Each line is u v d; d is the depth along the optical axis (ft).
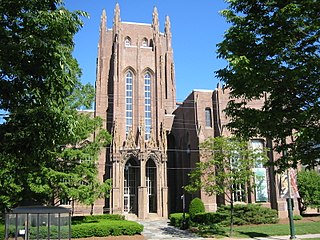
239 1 45.50
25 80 31.19
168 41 220.84
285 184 96.94
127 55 200.03
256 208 130.62
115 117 183.32
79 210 167.12
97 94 194.59
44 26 32.22
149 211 176.86
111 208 165.07
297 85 41.65
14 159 35.70
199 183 110.32
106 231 97.19
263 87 42.06
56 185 94.48
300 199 149.18
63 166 97.76
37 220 69.15
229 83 45.83
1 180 41.47
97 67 199.62
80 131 96.84
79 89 102.37
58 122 33.42
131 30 215.31
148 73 201.26
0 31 30.12
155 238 104.06
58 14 31.94
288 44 41.29
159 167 174.50
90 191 98.43
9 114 32.94
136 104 193.88
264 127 44.04
